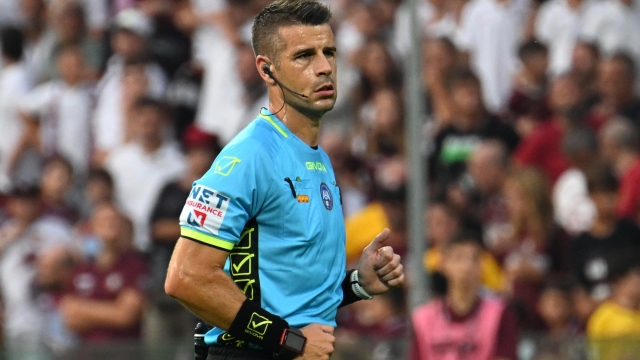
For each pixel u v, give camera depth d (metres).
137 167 36.09
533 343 24.48
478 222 28.73
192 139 33.41
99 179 35.12
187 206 13.29
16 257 35.22
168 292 13.15
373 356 25.62
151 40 41.22
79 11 44.91
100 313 30.06
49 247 34.25
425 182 25.41
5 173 41.47
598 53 34.66
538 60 34.75
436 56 34.50
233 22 40.28
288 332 13.21
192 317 28.81
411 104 25.62
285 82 13.78
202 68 40.34
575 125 31.53
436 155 32.62
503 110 34.91
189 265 13.08
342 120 35.41
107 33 43.69
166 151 36.69
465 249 23.92
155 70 40.53
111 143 39.38
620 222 27.39
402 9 38.88
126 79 39.25
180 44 41.69
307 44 13.70
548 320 26.44
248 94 37.22
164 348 26.83
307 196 13.59
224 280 13.13
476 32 36.97
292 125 13.90
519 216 28.36
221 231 13.12
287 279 13.45
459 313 23.92
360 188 32.72
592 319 25.81
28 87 43.62
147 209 35.91
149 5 42.62
